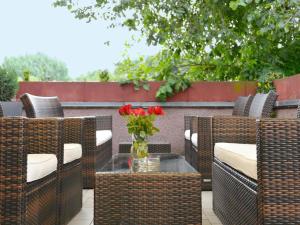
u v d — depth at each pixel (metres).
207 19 5.27
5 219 1.44
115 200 1.81
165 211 1.79
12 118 1.44
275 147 1.46
